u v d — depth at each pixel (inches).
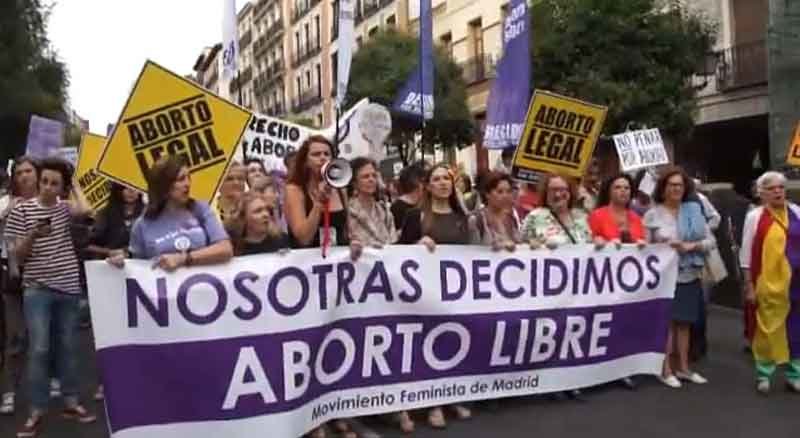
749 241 269.6
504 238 259.3
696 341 308.8
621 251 269.4
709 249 283.1
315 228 224.5
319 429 225.1
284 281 213.3
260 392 208.1
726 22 796.6
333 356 224.4
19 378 271.7
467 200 450.9
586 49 614.9
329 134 468.1
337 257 222.8
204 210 211.5
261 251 221.3
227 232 223.6
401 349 233.6
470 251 244.5
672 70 622.5
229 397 205.3
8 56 1198.3
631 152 394.3
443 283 239.5
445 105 934.4
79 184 375.2
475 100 1149.1
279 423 209.2
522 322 251.4
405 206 289.9
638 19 609.9
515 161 304.5
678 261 279.7
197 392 203.0
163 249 204.1
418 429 234.2
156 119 244.8
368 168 237.8
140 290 199.3
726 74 791.7
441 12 1285.7
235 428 205.6
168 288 201.3
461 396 243.0
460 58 1227.2
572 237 267.3
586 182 377.4
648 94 605.9
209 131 248.1
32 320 232.8
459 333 242.1
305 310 215.8
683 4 770.2
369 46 997.2
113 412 197.2
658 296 276.8
